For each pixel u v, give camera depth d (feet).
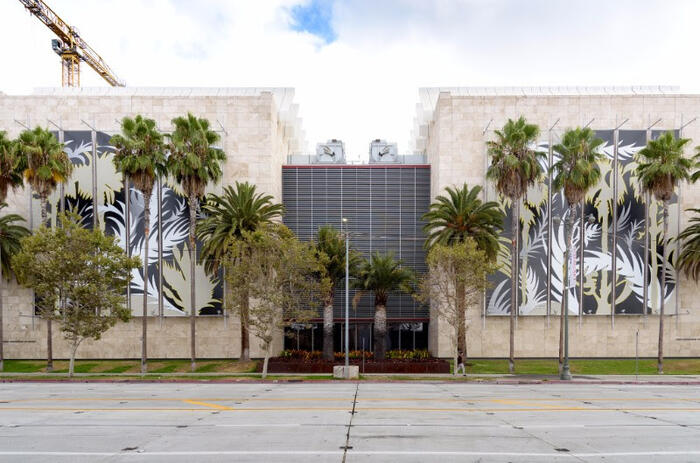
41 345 128.16
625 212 128.36
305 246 102.73
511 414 53.52
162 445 38.75
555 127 131.23
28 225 128.36
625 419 51.21
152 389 79.97
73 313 100.12
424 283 108.78
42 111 130.93
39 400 64.80
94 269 99.50
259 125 133.90
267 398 66.49
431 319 139.13
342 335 142.72
